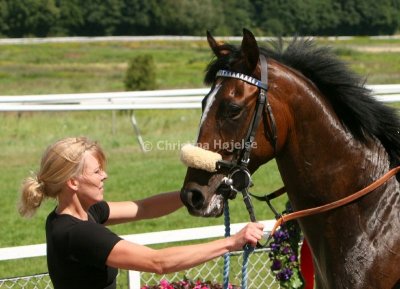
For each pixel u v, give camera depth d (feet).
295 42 17.92
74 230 13.87
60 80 144.87
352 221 16.78
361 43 233.96
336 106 17.24
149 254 13.75
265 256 29.81
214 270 28.60
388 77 129.18
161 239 23.21
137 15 297.33
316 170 16.85
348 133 17.10
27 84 135.23
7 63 182.91
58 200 14.42
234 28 263.90
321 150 16.84
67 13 294.46
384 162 17.40
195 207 15.98
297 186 17.11
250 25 253.65
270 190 43.24
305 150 16.83
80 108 45.73
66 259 13.92
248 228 14.11
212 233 24.04
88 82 139.95
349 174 16.94
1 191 43.06
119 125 63.21
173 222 37.86
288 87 16.62
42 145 56.13
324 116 16.89
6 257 21.99
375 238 16.69
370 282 16.49
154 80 109.40
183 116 69.46
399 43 237.45
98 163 14.37
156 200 16.85
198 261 13.88
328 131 16.89
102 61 192.65
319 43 18.52
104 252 13.73
